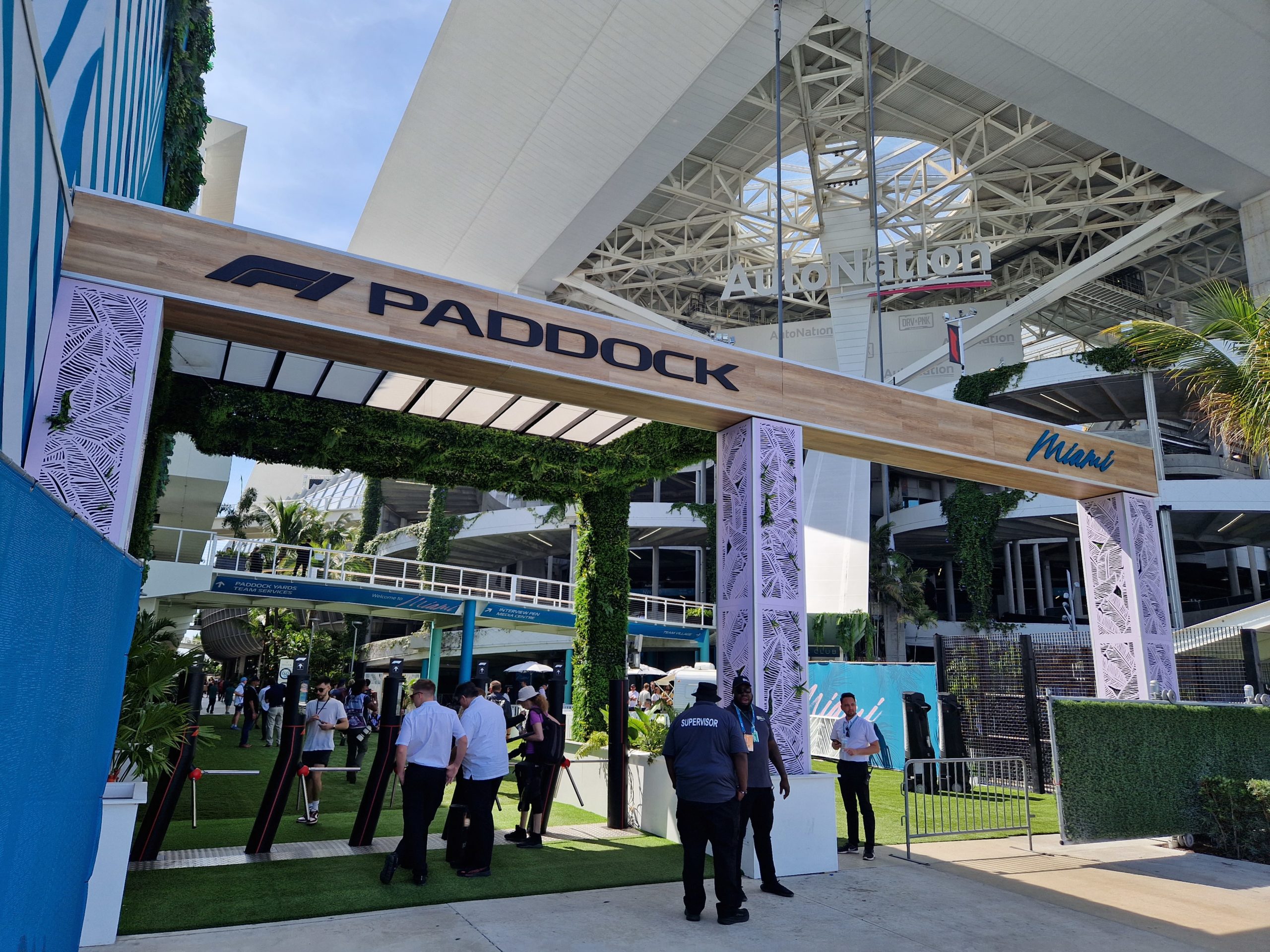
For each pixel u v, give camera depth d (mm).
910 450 10055
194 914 5469
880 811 11320
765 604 8461
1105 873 7977
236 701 22844
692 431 12977
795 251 46938
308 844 7840
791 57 30984
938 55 27281
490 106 30500
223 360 10219
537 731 8547
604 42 26859
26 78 3729
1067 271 38844
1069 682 13844
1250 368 11359
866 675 18328
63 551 2924
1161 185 37125
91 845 4113
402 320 7047
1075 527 44406
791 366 9203
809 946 5352
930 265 40781
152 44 8125
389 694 8039
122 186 7340
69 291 5688
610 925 5641
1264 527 40781
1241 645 13141
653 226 44469
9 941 2582
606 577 16156
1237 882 7746
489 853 6863
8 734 2404
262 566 23516
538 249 37688
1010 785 11617
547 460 13656
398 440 12500
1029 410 41375
